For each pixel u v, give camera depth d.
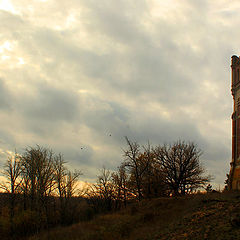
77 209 58.91
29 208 53.94
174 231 24.41
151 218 34.62
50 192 53.47
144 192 55.59
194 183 53.12
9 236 46.19
